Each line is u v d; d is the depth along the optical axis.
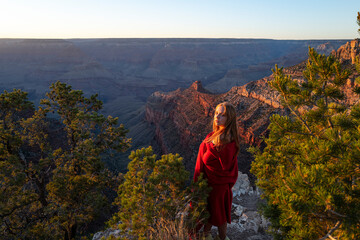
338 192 3.56
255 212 7.07
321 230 4.20
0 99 18.78
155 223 3.98
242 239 5.79
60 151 19.06
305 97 5.68
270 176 6.28
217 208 3.76
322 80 5.53
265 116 64.31
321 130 5.92
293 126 6.20
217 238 3.98
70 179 17.66
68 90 21.25
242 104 77.69
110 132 21.70
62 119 21.59
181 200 4.09
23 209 19.27
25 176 17.64
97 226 25.02
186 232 3.80
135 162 4.52
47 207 16.59
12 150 19.20
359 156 3.66
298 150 5.77
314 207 3.55
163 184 4.19
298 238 3.97
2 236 17.45
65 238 18.70
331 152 4.11
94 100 22.55
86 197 17.73
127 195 4.34
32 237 17.47
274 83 5.87
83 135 19.25
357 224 3.50
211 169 3.55
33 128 20.14
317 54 5.38
